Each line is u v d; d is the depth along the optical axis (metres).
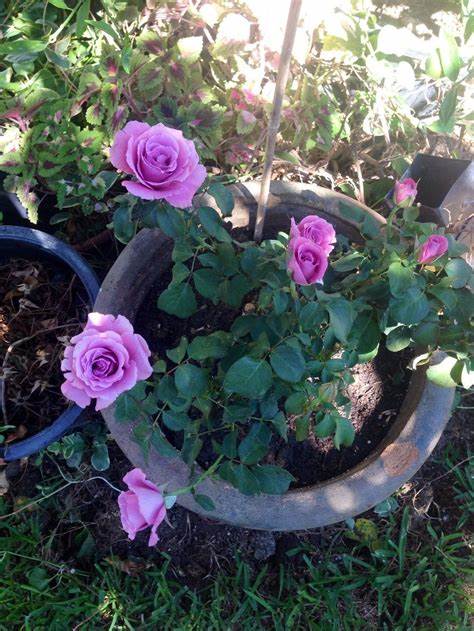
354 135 1.04
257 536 0.92
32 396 0.88
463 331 0.66
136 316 0.83
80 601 0.87
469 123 1.02
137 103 0.80
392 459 0.73
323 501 0.72
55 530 0.91
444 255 0.66
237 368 0.61
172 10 0.83
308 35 0.87
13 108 0.74
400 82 0.98
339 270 0.69
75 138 0.77
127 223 0.68
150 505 0.56
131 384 0.56
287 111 0.86
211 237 0.76
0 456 0.77
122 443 0.71
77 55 0.87
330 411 0.68
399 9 1.20
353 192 1.01
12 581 0.87
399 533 0.94
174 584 0.90
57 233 1.02
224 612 0.89
